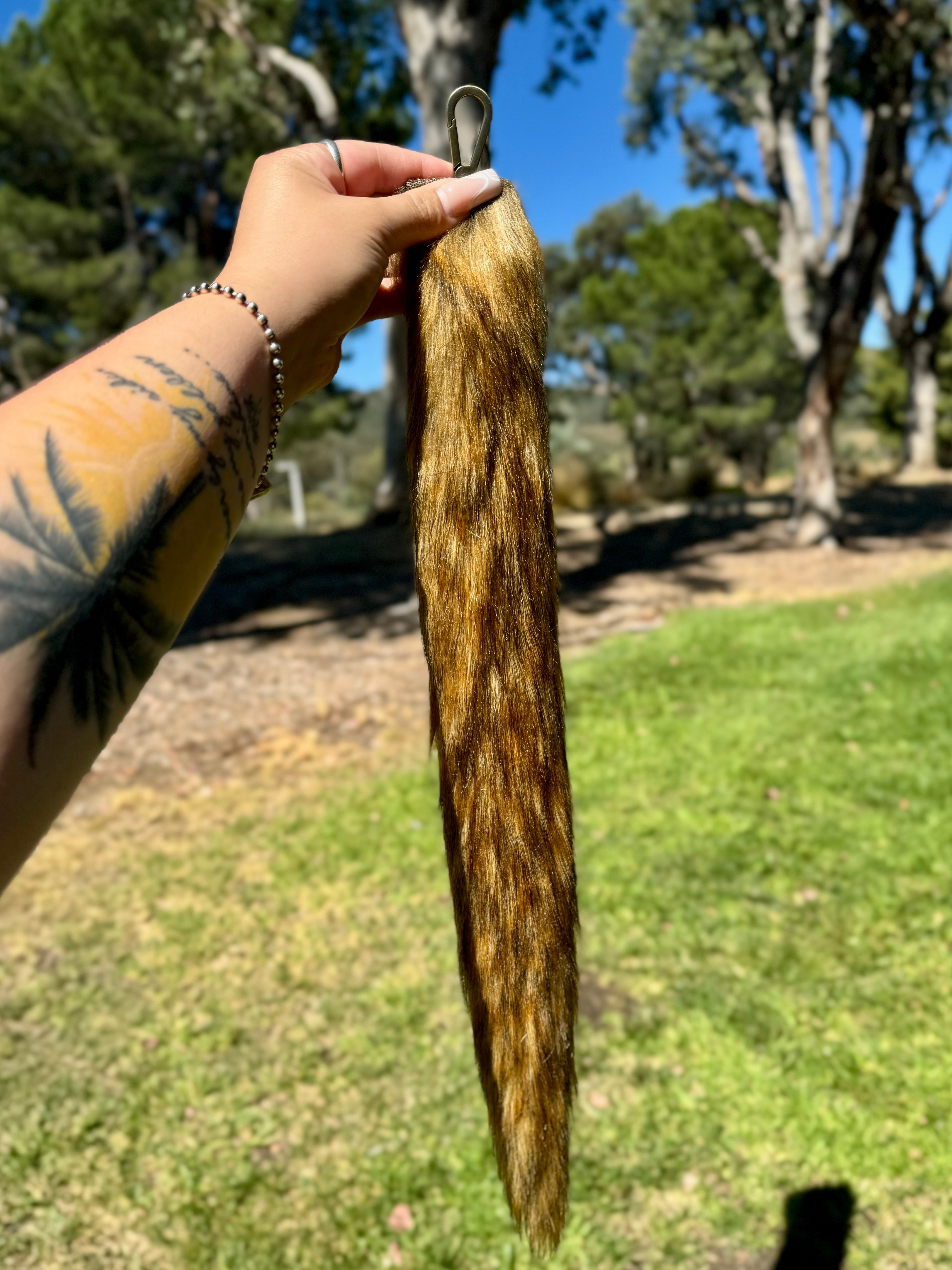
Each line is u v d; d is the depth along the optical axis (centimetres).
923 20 992
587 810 457
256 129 1922
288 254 63
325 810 482
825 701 599
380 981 326
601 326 2986
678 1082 266
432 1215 229
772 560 1213
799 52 1220
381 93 1898
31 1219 232
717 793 465
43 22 2220
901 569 1083
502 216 79
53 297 2309
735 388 2830
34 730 44
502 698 73
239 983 330
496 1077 73
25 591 44
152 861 433
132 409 50
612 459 3691
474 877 73
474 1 853
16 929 375
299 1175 244
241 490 56
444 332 75
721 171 1372
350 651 866
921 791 449
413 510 77
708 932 341
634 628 882
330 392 2544
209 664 827
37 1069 288
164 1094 275
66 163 2323
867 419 3033
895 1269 205
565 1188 74
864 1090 258
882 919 342
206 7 1295
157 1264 220
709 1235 217
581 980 317
